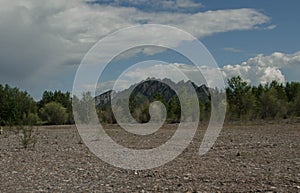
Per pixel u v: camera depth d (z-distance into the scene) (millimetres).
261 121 63188
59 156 23438
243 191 12555
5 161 21141
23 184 14664
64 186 14242
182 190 13016
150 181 14984
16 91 79000
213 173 16312
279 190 12555
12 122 54594
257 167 17688
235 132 42875
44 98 95438
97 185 14383
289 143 28844
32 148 28422
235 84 67688
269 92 70438
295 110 70000
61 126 67875
